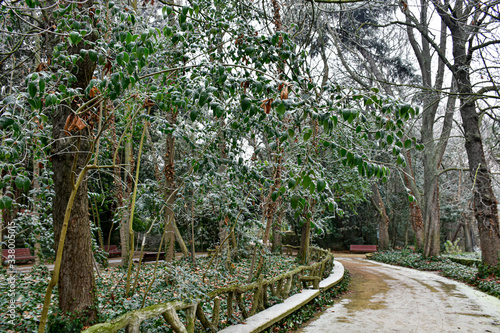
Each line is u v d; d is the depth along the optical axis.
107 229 17.30
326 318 6.10
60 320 3.75
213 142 4.91
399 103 2.74
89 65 3.97
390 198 24.73
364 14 15.67
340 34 15.55
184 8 3.48
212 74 3.45
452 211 24.25
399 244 28.45
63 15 3.27
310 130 2.78
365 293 8.94
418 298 8.16
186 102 3.61
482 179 11.16
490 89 10.52
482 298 8.14
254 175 4.82
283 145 5.04
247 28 3.96
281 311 5.06
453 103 15.52
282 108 2.59
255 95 4.07
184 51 3.91
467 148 11.79
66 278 3.92
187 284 3.88
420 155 19.69
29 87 2.27
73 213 3.98
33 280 6.42
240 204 6.03
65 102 3.86
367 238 27.94
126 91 4.00
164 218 7.11
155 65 4.32
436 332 5.23
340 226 27.23
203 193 6.05
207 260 9.18
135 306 4.13
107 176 9.88
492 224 10.64
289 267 11.08
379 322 5.80
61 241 2.56
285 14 7.18
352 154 2.95
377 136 2.92
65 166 3.98
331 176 10.56
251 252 11.28
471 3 9.54
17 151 2.32
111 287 6.25
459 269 12.80
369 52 16.45
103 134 5.49
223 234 8.84
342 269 11.51
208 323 3.85
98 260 7.75
